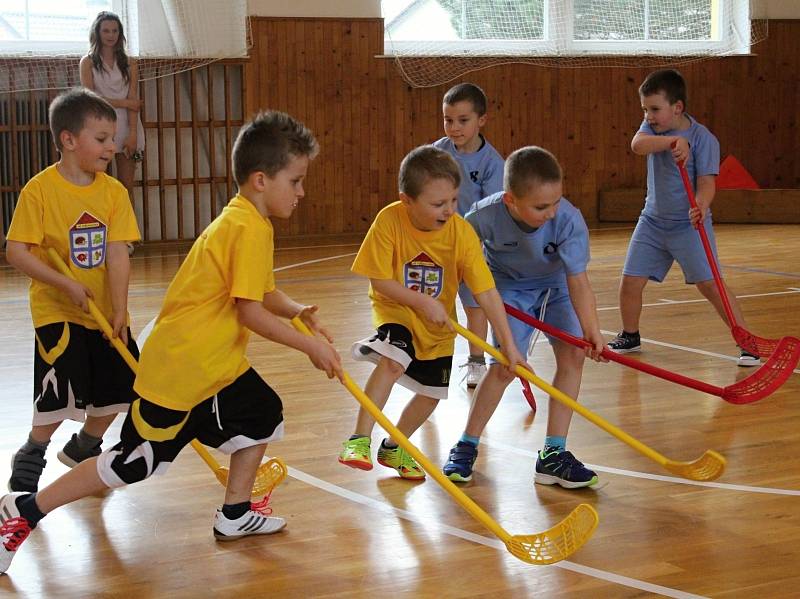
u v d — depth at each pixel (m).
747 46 11.12
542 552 2.54
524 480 3.39
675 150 4.88
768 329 5.74
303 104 9.77
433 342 3.34
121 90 8.59
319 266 8.12
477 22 10.38
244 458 2.84
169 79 9.30
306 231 10.01
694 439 3.84
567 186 10.80
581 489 3.30
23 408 4.19
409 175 3.06
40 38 8.97
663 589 2.54
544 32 10.60
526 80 10.47
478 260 3.19
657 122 5.06
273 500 3.19
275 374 4.79
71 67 8.87
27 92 8.78
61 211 3.10
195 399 2.66
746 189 10.59
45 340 3.13
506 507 3.14
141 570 2.67
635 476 3.43
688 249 5.16
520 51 10.52
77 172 3.14
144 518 3.04
